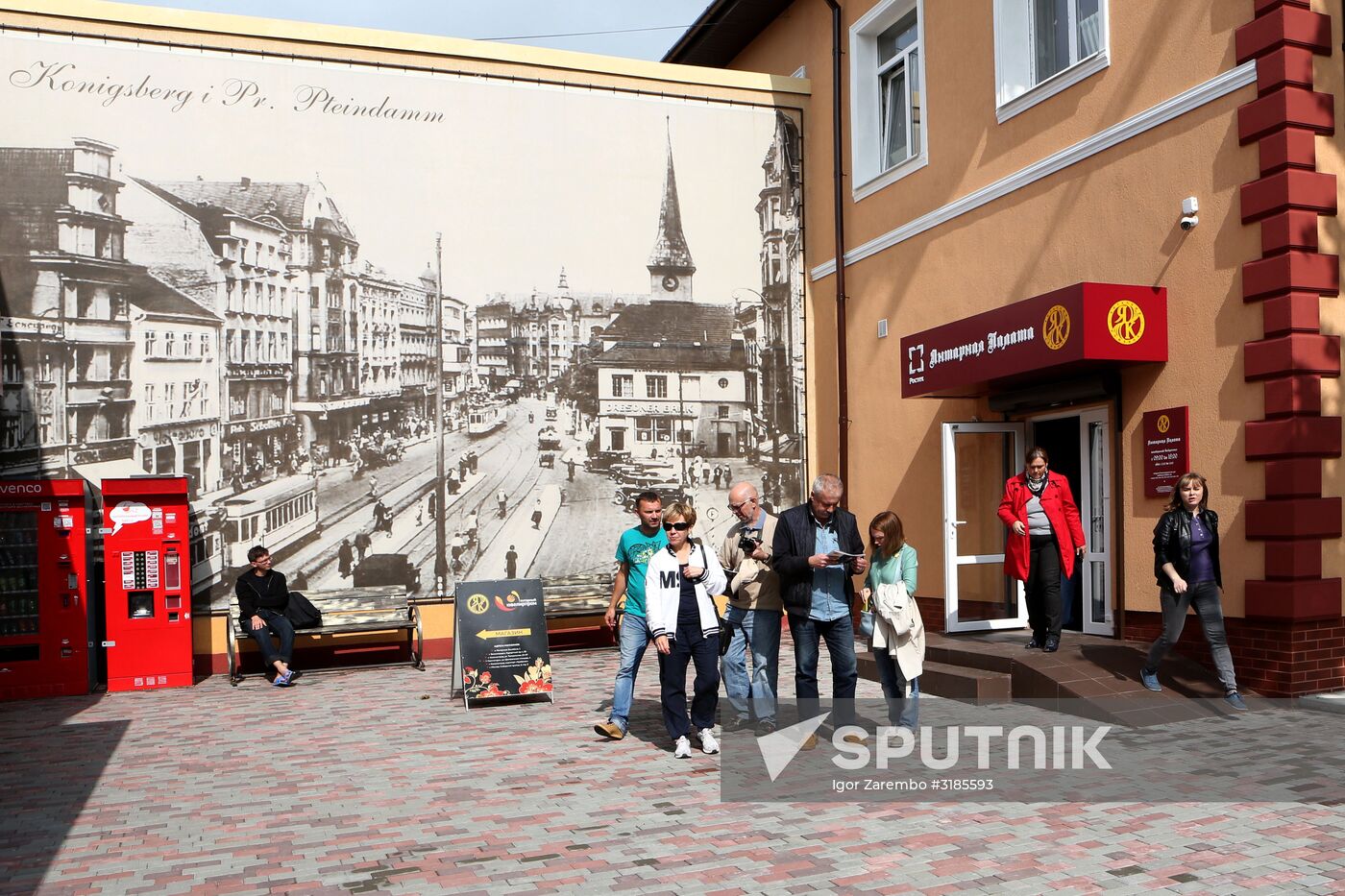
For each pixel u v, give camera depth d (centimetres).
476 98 1348
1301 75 844
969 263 1208
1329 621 839
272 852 533
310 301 1264
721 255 1456
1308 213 841
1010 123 1149
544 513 1345
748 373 1465
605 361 1388
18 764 755
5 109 1173
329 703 992
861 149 1427
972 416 1212
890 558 795
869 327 1395
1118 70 1002
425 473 1298
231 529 1219
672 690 724
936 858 496
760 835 538
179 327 1216
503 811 598
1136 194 977
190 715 943
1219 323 890
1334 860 479
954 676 909
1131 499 980
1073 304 930
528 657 971
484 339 1331
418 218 1312
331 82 1288
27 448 1162
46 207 1179
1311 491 827
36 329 1170
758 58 1708
